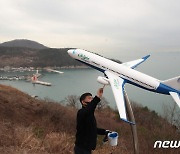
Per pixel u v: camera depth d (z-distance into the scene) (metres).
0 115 25.17
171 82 11.60
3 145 9.97
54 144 11.26
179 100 11.16
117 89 10.22
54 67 192.12
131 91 84.00
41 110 29.73
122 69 11.65
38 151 10.26
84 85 110.62
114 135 7.86
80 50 13.70
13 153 9.35
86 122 6.62
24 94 37.56
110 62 12.20
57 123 26.09
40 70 188.12
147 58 14.59
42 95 92.19
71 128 25.02
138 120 35.78
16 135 11.23
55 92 98.44
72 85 112.44
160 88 11.56
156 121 34.25
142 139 14.41
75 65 196.50
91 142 6.74
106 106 55.50
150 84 11.49
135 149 9.30
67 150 11.23
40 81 130.25
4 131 11.36
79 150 6.81
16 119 26.02
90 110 6.41
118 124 35.62
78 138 6.80
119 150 13.02
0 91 33.62
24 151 9.67
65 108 35.84
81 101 6.93
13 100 31.05
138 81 11.45
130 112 9.43
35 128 16.75
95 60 12.70
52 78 143.88
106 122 34.91
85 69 181.75
